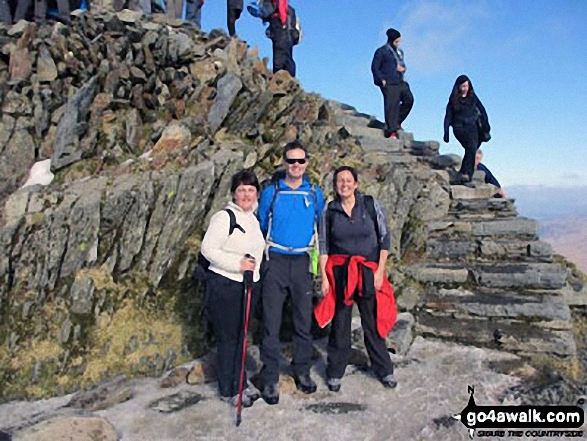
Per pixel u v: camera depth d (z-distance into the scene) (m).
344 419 3.42
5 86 6.03
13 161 5.70
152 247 5.00
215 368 4.21
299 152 3.73
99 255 4.85
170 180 5.18
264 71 7.74
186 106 6.70
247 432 3.24
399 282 5.69
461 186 7.45
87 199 4.89
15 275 4.60
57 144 5.70
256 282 3.88
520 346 4.63
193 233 5.35
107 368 4.20
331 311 3.90
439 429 3.28
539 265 5.48
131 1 9.02
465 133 7.74
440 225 6.56
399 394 3.81
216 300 3.67
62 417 3.27
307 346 3.91
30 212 4.98
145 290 4.84
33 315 4.45
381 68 8.97
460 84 7.65
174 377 4.11
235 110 6.55
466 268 5.66
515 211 6.87
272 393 3.67
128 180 5.23
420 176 7.21
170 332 4.60
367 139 8.49
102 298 4.63
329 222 3.95
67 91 6.38
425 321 5.16
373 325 3.95
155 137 6.22
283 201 3.81
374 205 3.99
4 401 3.88
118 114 6.26
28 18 8.56
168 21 8.28
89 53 6.60
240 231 3.67
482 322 5.00
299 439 3.16
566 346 4.50
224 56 7.26
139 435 3.21
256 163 6.06
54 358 4.18
